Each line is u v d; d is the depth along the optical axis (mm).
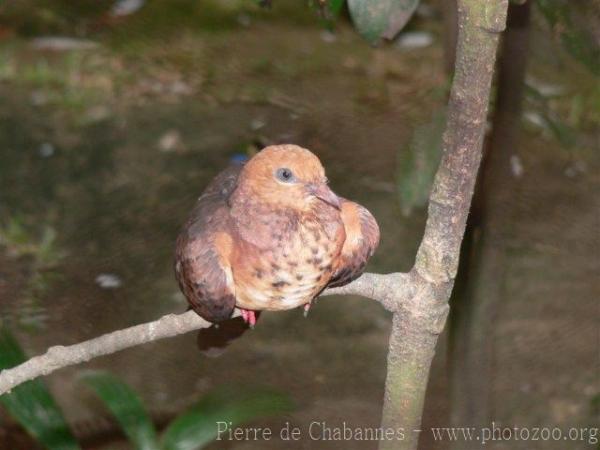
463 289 5129
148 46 12961
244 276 4375
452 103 3199
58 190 10562
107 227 10062
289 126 11445
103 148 11219
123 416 4664
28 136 11367
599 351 8633
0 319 8852
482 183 5102
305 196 4328
